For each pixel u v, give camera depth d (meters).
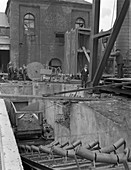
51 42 30.66
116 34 7.34
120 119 4.89
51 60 30.89
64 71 27.61
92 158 2.93
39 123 12.04
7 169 2.66
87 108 6.12
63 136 8.32
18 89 15.36
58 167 4.09
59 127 8.95
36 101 13.64
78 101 7.06
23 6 29.77
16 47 29.42
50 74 18.27
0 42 29.58
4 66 31.86
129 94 6.98
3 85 15.12
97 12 8.53
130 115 5.12
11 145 3.39
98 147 4.93
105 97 7.48
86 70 12.52
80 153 2.95
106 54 7.78
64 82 15.84
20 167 2.73
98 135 5.50
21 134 11.84
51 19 30.69
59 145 5.35
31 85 15.68
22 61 29.75
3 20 33.31
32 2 29.86
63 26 31.14
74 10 31.78
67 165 4.15
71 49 25.31
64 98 7.02
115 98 7.16
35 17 30.22
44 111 12.91
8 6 31.86
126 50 11.80
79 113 6.68
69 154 3.58
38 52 30.27
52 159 4.77
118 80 7.49
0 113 5.64
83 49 24.39
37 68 18.33
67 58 26.45
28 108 12.32
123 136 4.55
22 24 29.83
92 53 8.76
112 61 17.28
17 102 13.57
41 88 15.14
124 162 2.87
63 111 8.23
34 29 30.31
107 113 5.33
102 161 2.93
